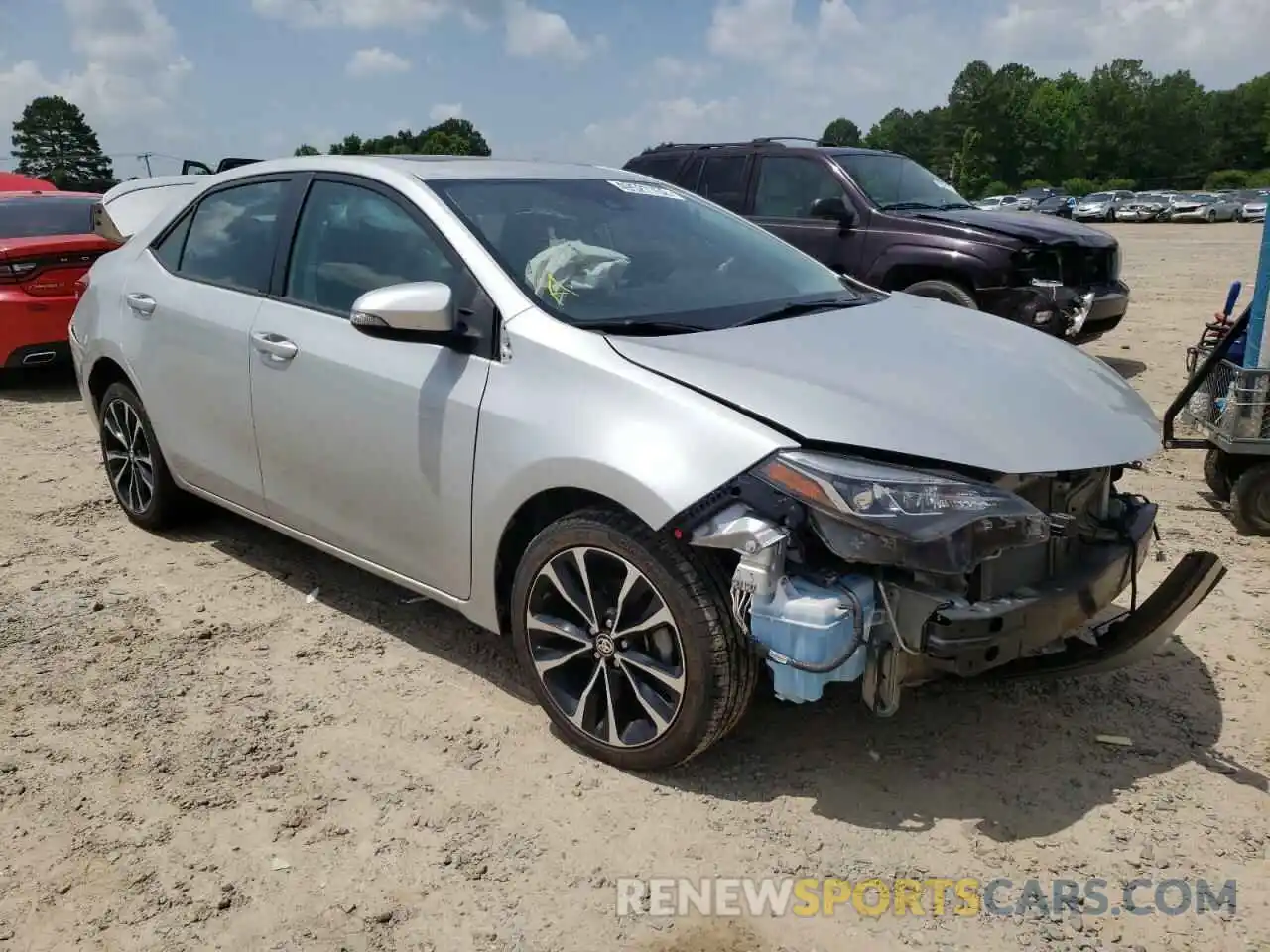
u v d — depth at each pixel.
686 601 2.82
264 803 3.02
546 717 3.46
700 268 3.77
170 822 2.94
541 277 3.34
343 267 3.78
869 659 2.75
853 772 3.13
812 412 2.76
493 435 3.17
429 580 3.55
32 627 4.10
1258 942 2.48
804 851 2.80
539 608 3.21
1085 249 8.11
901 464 2.69
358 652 3.91
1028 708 3.47
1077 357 3.62
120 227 8.30
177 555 4.84
